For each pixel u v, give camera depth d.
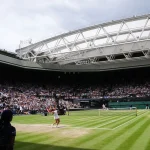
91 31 53.50
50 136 15.56
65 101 67.12
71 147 11.84
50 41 58.50
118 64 66.50
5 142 6.00
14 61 60.47
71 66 70.44
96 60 69.06
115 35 51.22
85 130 18.42
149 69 73.69
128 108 62.19
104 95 71.56
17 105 48.50
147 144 12.45
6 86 62.19
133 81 76.25
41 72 75.94
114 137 14.77
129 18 48.72
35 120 30.06
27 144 12.81
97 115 37.97
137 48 55.00
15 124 24.22
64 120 28.73
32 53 63.09
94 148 11.54
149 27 48.59
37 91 68.12
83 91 76.25
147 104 62.44
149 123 23.08
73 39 55.38
